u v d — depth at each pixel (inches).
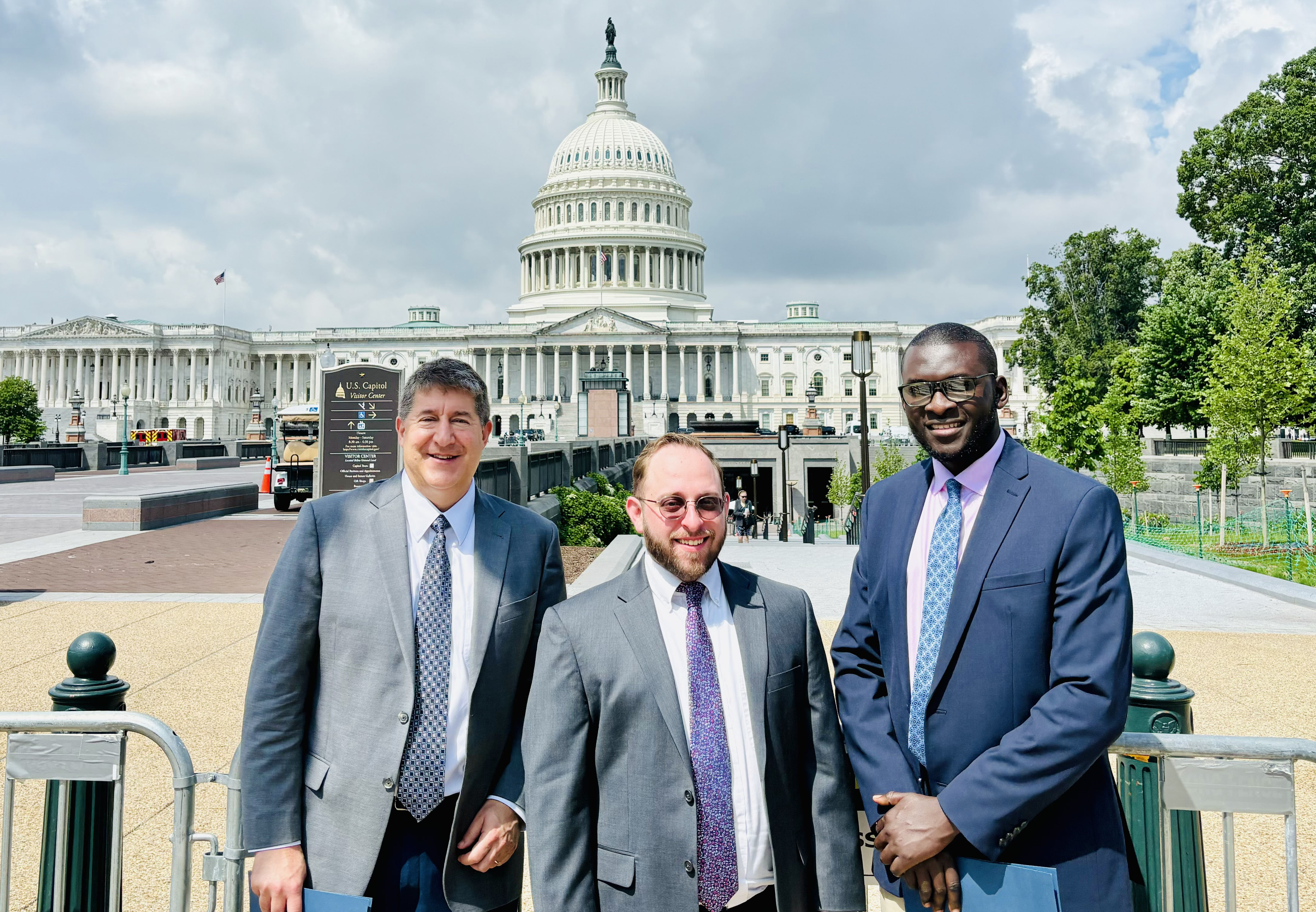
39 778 154.1
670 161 5531.5
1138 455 1517.0
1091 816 128.3
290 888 135.9
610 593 142.3
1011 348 2787.9
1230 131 1934.1
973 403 136.9
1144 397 1983.3
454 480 149.4
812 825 138.5
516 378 5078.7
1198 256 2027.6
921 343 143.1
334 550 149.9
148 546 841.5
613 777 134.0
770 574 754.8
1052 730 120.4
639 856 130.2
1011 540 133.3
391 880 140.3
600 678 135.1
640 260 5211.6
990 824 120.2
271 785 138.9
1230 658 438.6
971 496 141.9
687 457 139.3
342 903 131.7
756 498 2586.1
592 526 902.4
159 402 5275.6
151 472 2285.9
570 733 134.9
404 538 149.9
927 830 123.6
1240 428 1141.1
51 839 157.0
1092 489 133.3
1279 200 1882.4
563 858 130.3
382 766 139.6
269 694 141.7
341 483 770.8
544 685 137.6
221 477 2012.8
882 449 2463.1
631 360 5017.2
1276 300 1171.3
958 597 134.2
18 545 836.0
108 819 158.1
